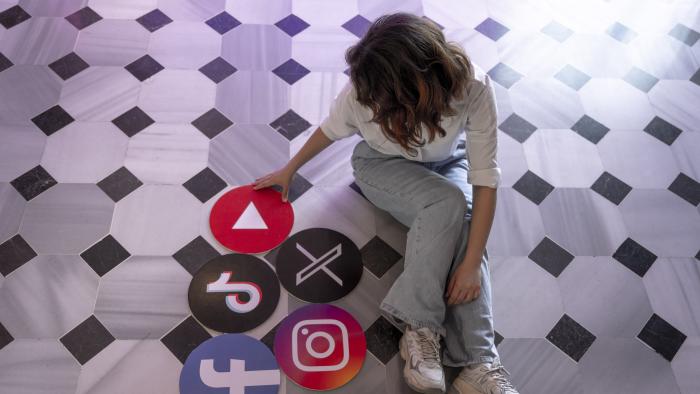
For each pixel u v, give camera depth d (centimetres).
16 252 180
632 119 229
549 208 204
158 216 190
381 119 132
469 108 147
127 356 165
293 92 225
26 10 237
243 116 216
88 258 181
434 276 161
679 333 182
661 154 221
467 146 156
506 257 193
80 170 198
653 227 203
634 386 172
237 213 192
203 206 193
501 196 206
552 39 251
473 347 162
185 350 167
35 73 220
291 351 168
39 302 172
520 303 185
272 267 183
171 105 216
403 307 162
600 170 215
